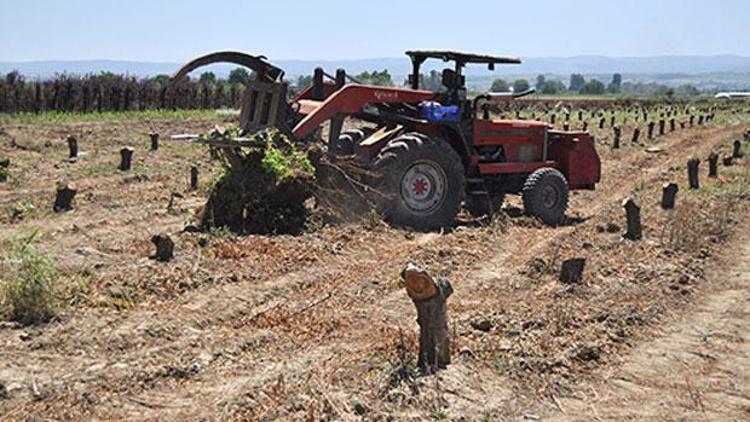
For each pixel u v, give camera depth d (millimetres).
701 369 6465
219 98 39375
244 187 10453
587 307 7879
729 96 79312
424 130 12453
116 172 16453
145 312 7070
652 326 7508
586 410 5621
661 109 52156
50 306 6730
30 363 5828
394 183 11398
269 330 6973
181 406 5383
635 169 21781
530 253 10320
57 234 10453
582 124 36062
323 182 10945
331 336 6914
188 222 10820
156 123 28328
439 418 5270
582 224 12688
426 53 12594
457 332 6930
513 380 6000
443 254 10023
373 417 5215
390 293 8266
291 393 5562
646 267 9484
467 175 12914
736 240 11406
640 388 6051
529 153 13664
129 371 5836
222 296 7727
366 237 10570
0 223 11219
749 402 5844
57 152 19328
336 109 11289
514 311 7609
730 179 18531
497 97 13156
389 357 6273
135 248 9453
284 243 9836
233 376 5934
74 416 5145
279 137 10695
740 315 7918
